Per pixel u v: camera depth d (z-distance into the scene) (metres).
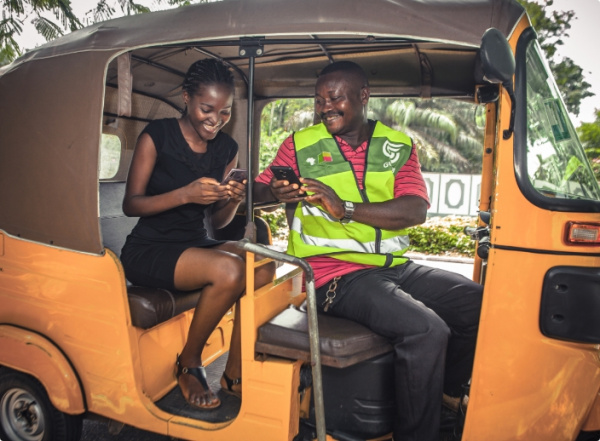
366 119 2.19
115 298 2.08
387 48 2.38
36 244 2.22
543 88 1.93
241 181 2.34
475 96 2.75
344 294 2.06
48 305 2.23
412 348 1.86
